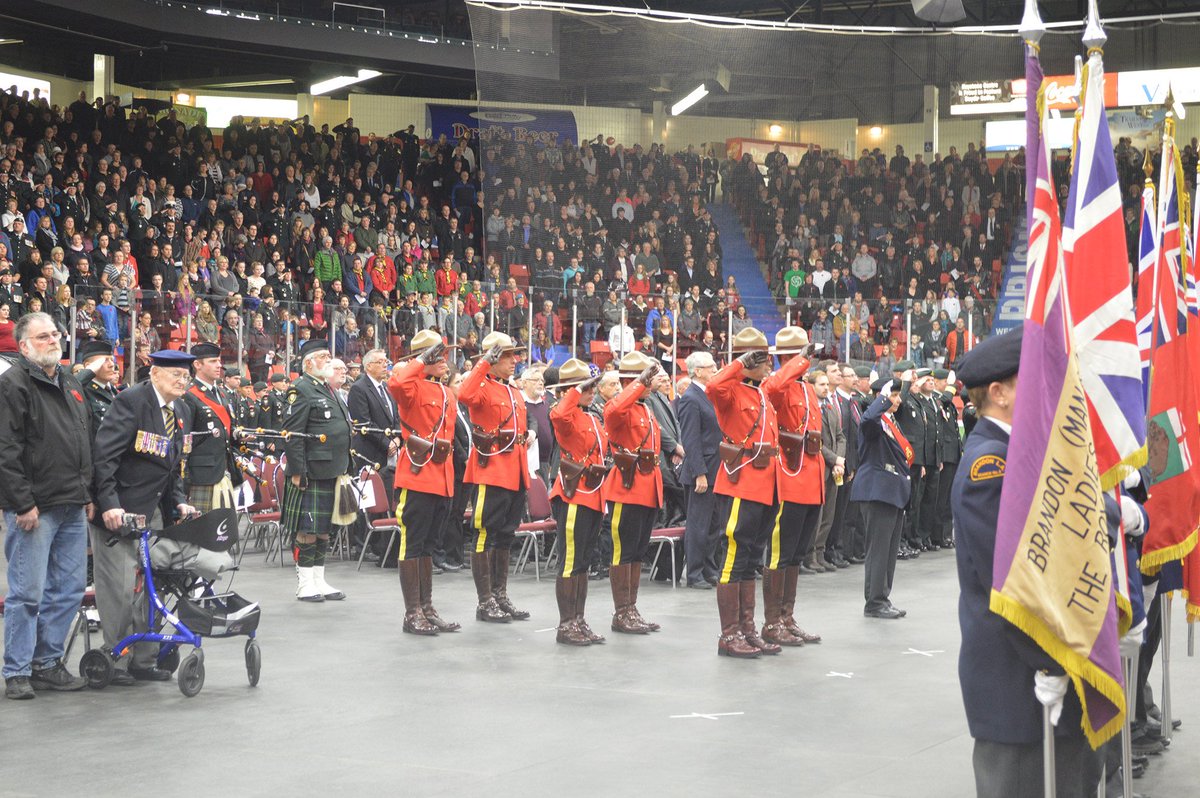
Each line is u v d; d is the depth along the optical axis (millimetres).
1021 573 3475
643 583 11938
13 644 6973
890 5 30344
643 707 6844
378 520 12219
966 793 5277
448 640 8836
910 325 10359
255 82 30609
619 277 9219
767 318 10008
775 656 8359
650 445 9227
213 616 7199
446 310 15023
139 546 7320
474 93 32094
